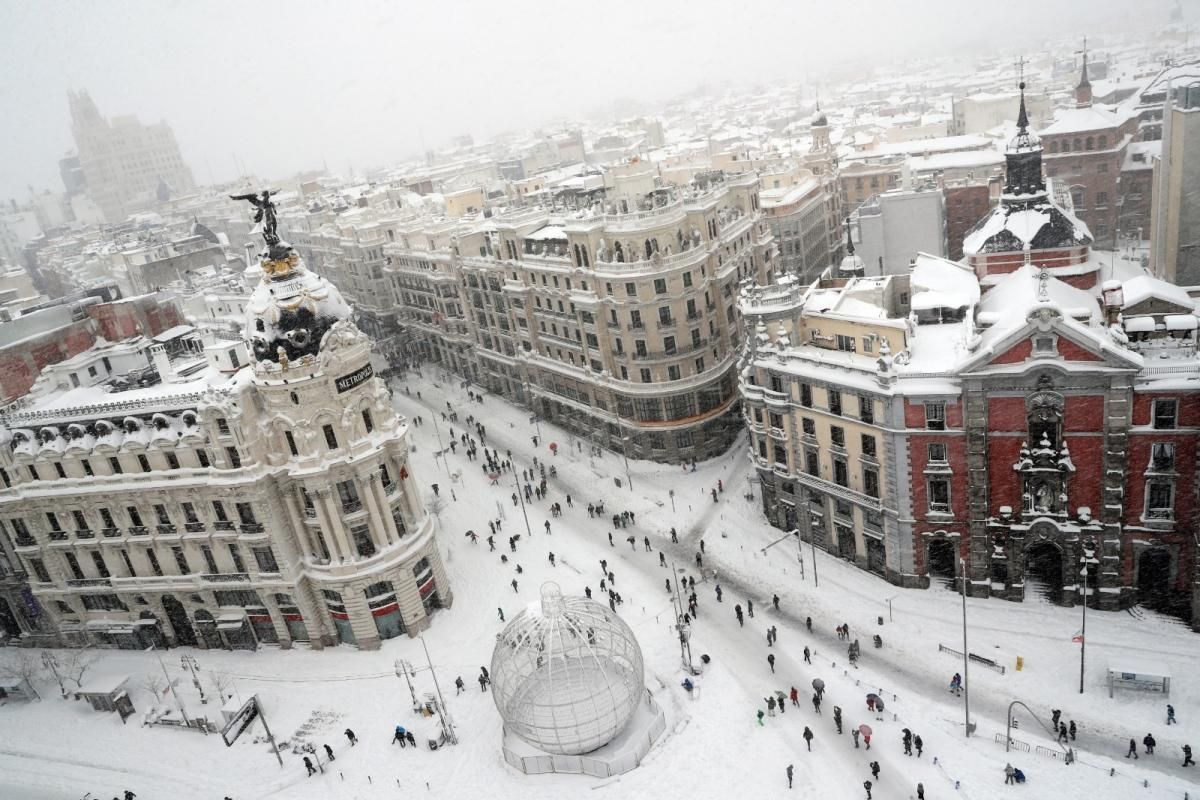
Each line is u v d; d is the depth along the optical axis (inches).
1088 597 2449.6
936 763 2007.9
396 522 2923.2
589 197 4559.5
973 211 5187.0
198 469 2783.0
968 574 2598.4
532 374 4623.5
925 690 2273.6
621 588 2979.8
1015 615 2486.5
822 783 2018.9
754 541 3147.1
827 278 3383.4
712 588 2915.8
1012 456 2395.4
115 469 2898.6
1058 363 2212.1
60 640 3262.8
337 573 2819.9
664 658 2591.0
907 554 2667.3
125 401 2881.4
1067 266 3009.4
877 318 2657.5
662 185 4963.1
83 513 2989.7
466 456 4375.0
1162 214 3757.4
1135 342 2252.7
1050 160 5191.9
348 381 2701.8
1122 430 2203.5
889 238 4082.2
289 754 2475.4
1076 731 2042.3
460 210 6254.9
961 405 2400.3
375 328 6855.3
